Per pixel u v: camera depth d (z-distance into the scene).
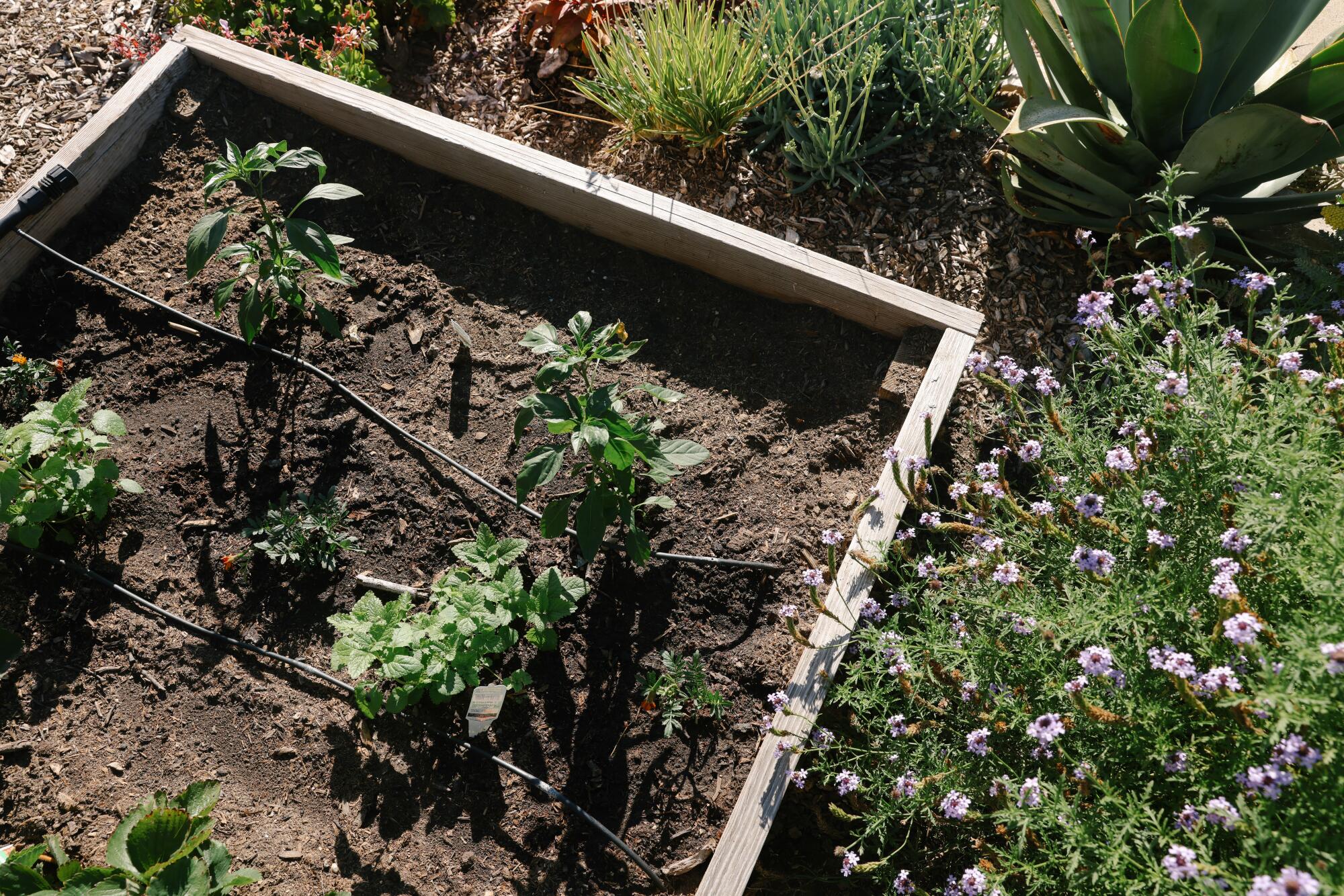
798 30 3.86
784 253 3.28
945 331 3.13
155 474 3.23
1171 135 3.52
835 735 2.72
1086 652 1.96
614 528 3.09
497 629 2.77
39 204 3.40
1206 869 1.75
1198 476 2.27
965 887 2.01
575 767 2.79
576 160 4.07
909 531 2.81
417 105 4.19
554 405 2.62
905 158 3.87
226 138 3.71
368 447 3.26
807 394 3.28
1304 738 1.87
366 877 2.64
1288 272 3.37
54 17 4.38
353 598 3.06
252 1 4.18
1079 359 3.40
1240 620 1.82
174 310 3.45
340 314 3.48
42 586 3.08
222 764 2.82
